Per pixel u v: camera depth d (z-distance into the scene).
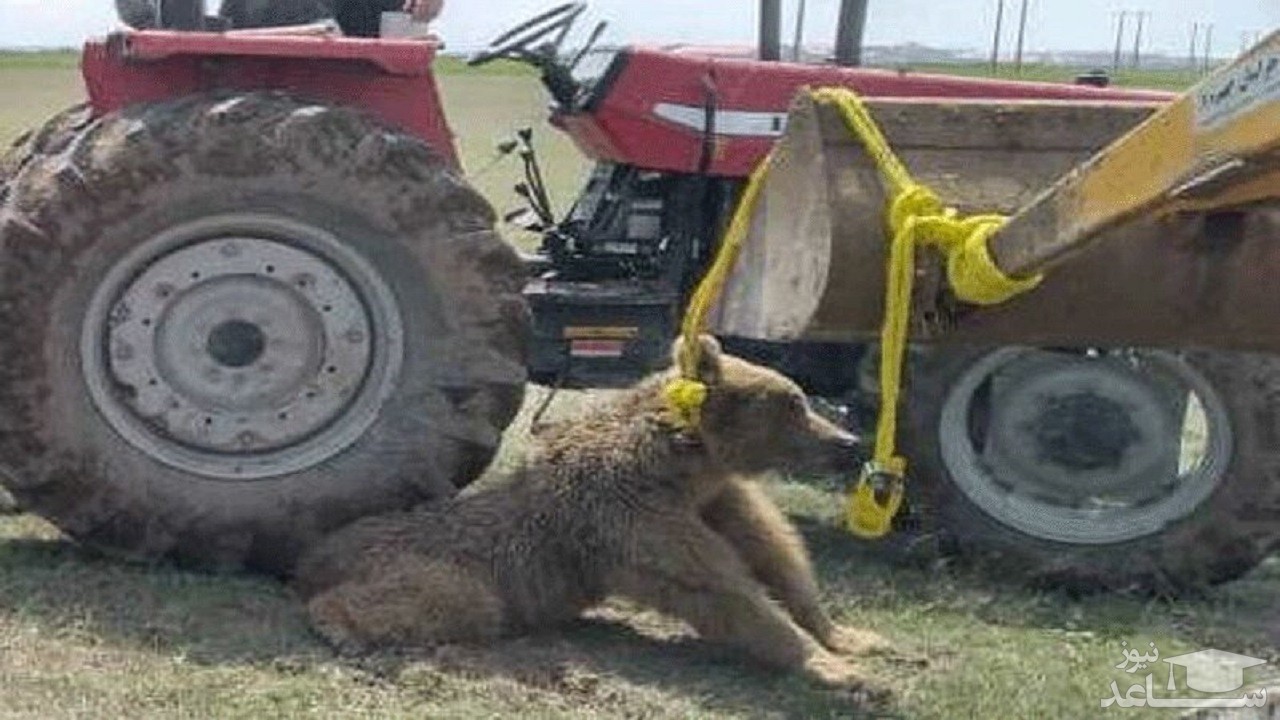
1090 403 5.73
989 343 4.61
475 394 5.43
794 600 5.10
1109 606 5.62
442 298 5.41
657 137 6.66
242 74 5.80
